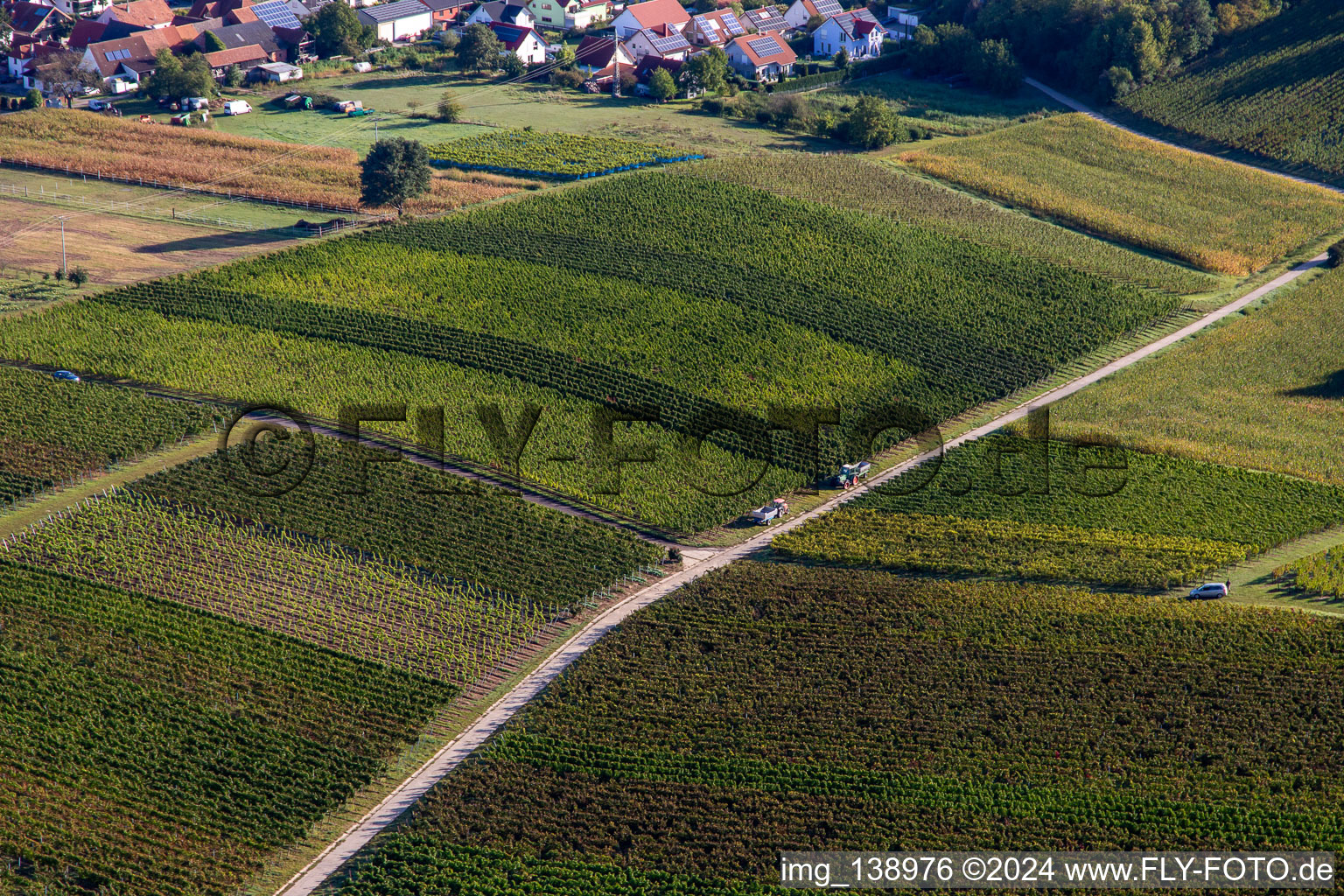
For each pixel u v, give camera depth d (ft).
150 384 331.98
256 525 279.90
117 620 247.29
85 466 295.89
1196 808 205.87
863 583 267.80
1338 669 234.79
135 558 266.77
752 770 217.15
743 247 427.74
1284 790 209.87
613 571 272.10
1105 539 282.97
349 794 213.87
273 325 362.33
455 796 212.23
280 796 212.02
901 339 378.32
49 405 316.81
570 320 376.48
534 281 397.60
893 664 241.76
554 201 453.58
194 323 361.30
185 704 228.63
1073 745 221.05
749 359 362.74
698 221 443.73
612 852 202.59
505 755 221.05
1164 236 463.01
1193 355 379.14
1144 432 331.98
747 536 289.74
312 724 227.20
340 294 383.65
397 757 222.48
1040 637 247.91
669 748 222.89
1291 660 238.27
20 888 192.44
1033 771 215.72
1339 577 263.29
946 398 349.82
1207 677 234.58
